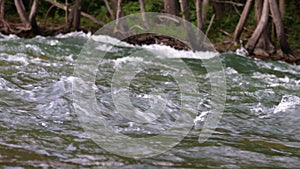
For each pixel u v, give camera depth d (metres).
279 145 6.15
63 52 13.66
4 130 5.95
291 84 11.05
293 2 22.97
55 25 20.95
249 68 13.64
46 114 6.91
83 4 23.42
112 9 22.66
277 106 8.51
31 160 4.95
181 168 5.01
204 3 18.42
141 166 5.01
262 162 5.38
